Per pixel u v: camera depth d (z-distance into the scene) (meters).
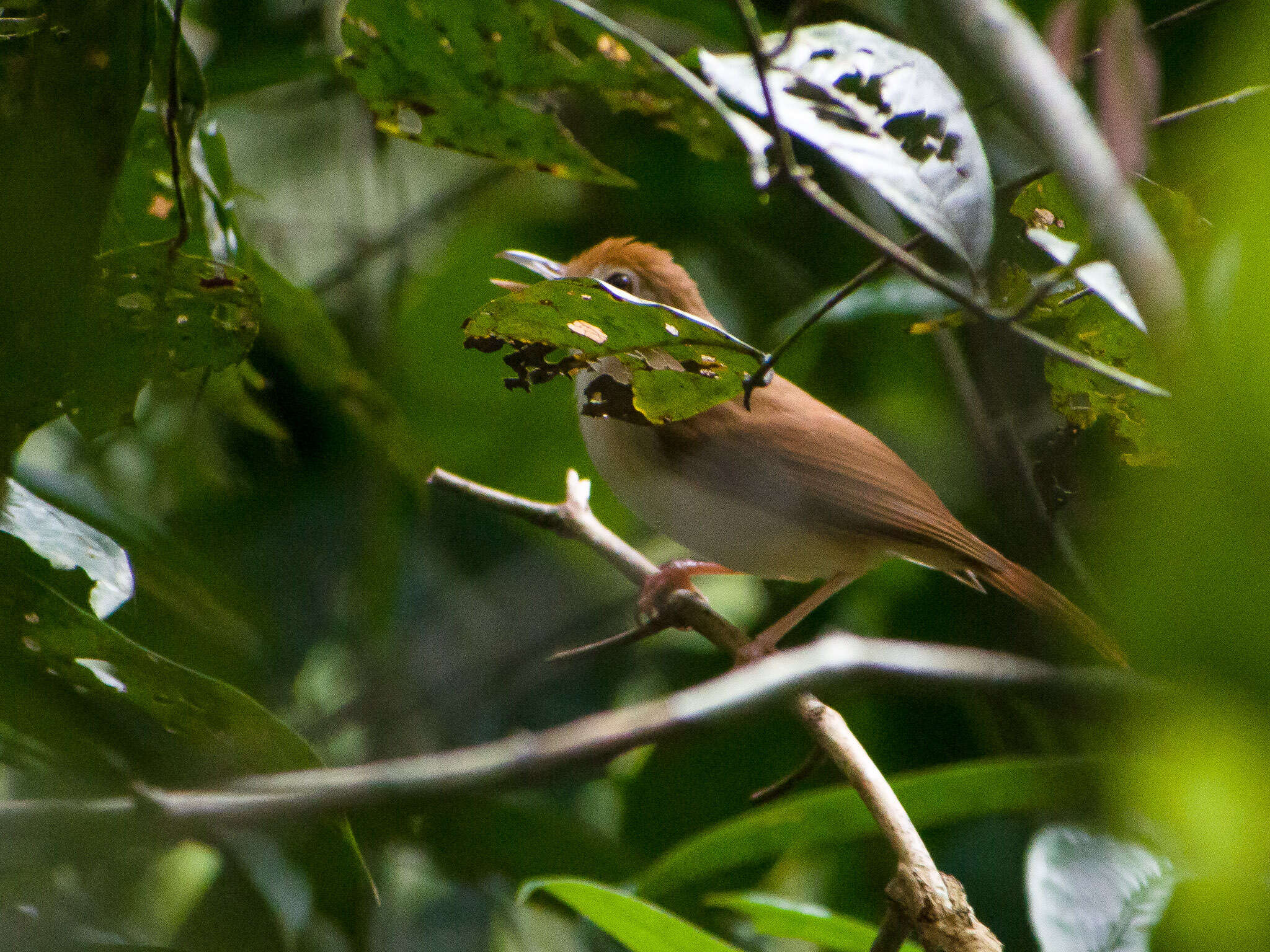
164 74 4.82
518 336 4.34
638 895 6.46
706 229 11.48
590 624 11.54
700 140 5.45
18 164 3.82
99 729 4.45
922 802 6.17
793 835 6.43
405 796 2.96
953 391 9.96
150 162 4.99
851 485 8.91
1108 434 5.28
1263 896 2.30
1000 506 8.75
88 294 4.05
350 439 9.88
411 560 11.12
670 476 9.06
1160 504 1.64
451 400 11.27
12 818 3.06
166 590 7.35
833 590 9.38
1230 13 5.20
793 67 4.29
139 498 9.29
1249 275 1.63
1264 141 1.69
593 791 10.27
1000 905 8.19
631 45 4.78
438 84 4.98
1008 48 2.95
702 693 3.46
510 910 9.00
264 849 7.16
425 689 10.77
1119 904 5.04
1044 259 5.23
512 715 10.88
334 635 10.08
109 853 3.15
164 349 4.49
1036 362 8.70
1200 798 2.07
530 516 8.30
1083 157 2.80
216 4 9.44
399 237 11.16
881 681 3.39
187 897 7.05
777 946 8.37
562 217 11.90
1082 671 2.81
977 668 3.28
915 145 4.04
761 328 11.23
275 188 12.52
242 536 9.87
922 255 8.35
